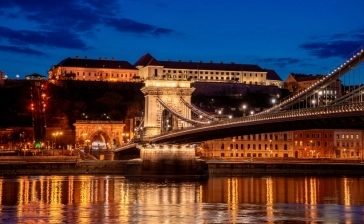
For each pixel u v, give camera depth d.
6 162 155.00
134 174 140.88
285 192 105.88
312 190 110.06
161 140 137.75
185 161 141.50
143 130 149.12
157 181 130.38
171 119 144.50
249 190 109.75
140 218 70.19
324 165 167.12
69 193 100.94
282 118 97.38
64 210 77.19
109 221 67.94
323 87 99.50
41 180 131.00
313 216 71.88
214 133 123.44
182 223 66.50
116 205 83.50
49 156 169.38
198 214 73.56
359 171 166.00
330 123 92.56
